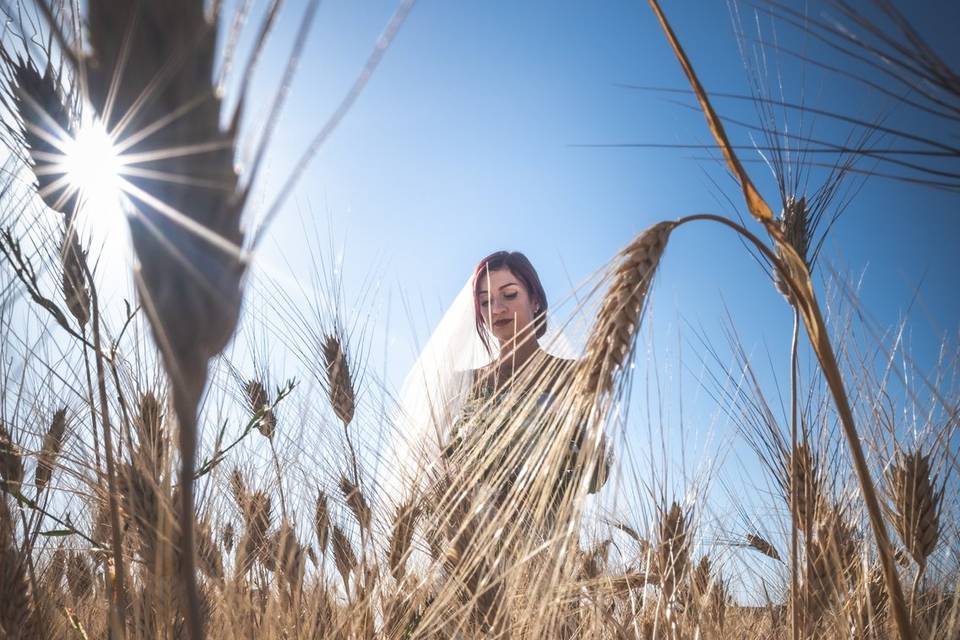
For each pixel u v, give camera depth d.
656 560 1.74
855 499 1.67
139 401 1.44
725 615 2.04
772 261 1.18
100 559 1.61
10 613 1.36
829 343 1.16
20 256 1.32
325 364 2.25
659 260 1.22
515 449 1.34
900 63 0.75
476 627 1.46
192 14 0.52
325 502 2.04
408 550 1.86
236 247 0.56
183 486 0.56
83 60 0.52
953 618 1.42
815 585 1.60
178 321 0.54
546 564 1.25
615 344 1.18
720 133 1.10
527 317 3.58
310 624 1.76
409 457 1.97
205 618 1.46
